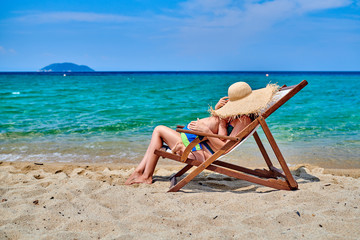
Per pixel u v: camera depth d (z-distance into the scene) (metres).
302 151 6.52
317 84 34.78
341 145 7.02
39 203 3.32
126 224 2.79
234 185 4.26
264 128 3.67
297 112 12.35
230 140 3.67
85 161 5.82
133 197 3.55
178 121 10.31
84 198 3.46
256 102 3.67
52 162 5.72
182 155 3.92
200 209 3.17
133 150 6.62
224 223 2.84
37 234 2.60
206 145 3.94
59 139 7.58
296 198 3.41
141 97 17.84
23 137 7.76
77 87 26.38
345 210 3.01
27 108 12.80
